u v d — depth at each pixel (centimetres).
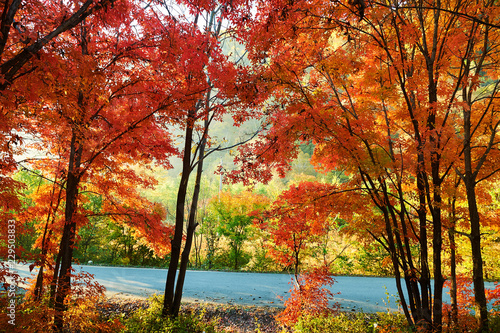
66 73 382
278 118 560
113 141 590
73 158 609
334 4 421
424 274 526
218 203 1647
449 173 588
